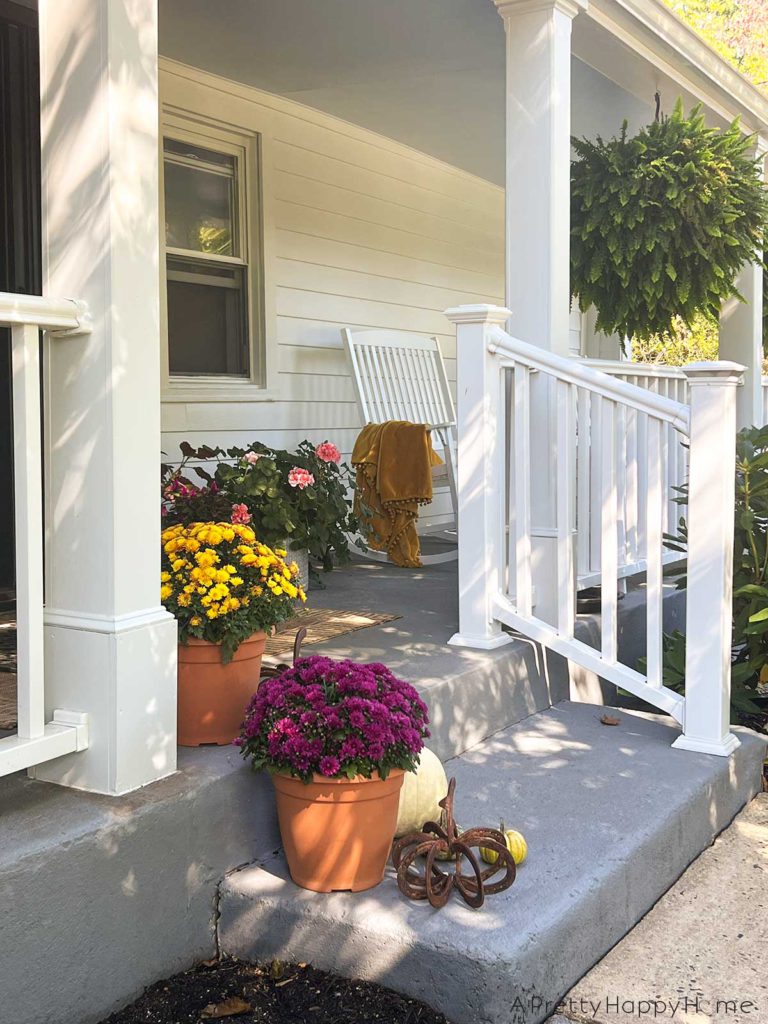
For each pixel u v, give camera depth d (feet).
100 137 6.73
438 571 17.04
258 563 8.09
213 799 7.29
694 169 13.89
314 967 7.00
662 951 7.64
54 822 6.40
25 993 6.00
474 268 24.62
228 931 7.32
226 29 14.37
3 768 6.34
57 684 7.03
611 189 14.03
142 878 6.72
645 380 15.05
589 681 12.69
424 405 20.65
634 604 14.20
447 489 23.58
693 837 9.20
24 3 12.19
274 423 18.08
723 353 20.86
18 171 12.26
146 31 6.97
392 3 13.38
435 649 11.08
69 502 7.01
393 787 7.14
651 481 10.49
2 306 6.25
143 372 7.04
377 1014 6.51
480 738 10.38
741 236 14.62
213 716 7.90
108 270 6.75
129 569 6.97
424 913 6.88
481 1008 6.39
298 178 18.44
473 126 19.83
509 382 13.71
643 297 14.71
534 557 12.36
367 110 18.65
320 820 7.04
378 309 20.97
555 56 12.17
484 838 7.18
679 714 10.42
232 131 17.01
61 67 6.86
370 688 7.17
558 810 8.68
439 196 23.00
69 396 6.97
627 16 13.78
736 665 12.78
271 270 17.76
